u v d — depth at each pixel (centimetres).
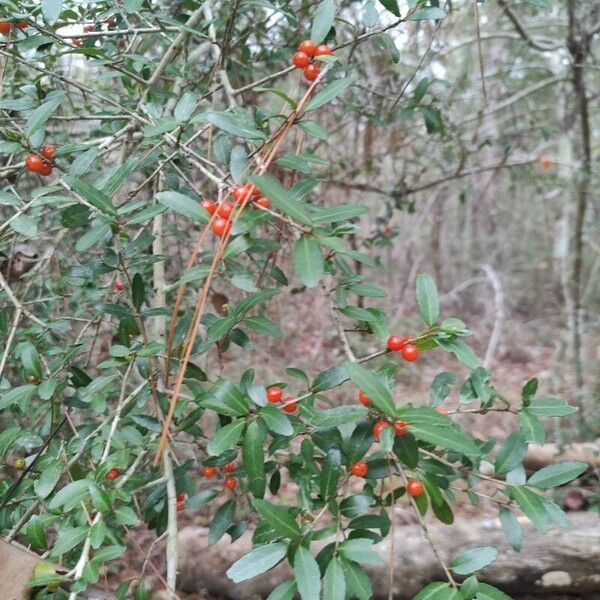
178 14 38
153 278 35
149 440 26
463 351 22
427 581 44
